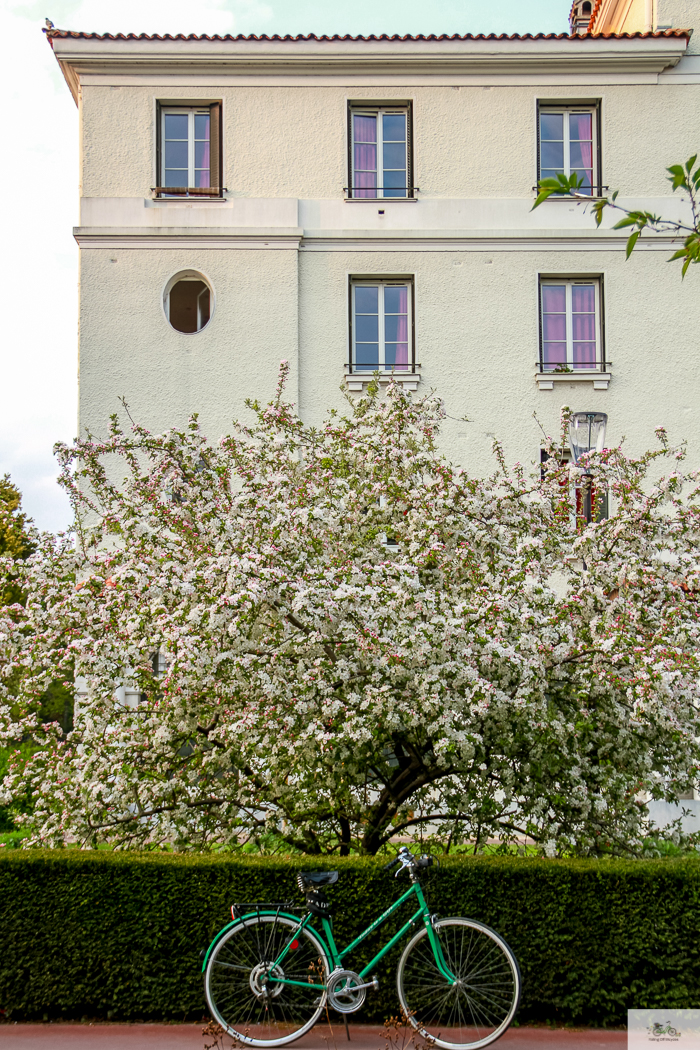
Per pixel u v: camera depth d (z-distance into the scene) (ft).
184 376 46.42
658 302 47.85
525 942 18.30
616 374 47.39
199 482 25.49
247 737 21.29
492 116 48.73
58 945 18.52
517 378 47.29
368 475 26.76
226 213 47.50
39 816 24.09
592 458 26.45
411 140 48.78
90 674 23.32
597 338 48.14
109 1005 18.42
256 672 21.72
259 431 28.94
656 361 47.52
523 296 47.78
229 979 17.54
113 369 46.29
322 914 17.31
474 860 18.88
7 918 18.60
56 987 18.42
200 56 47.62
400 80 48.67
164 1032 17.83
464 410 47.06
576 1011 18.11
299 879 17.57
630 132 48.67
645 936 18.35
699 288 47.91
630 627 22.88
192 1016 18.47
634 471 26.58
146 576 23.40
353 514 25.66
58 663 24.12
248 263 47.19
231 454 26.81
